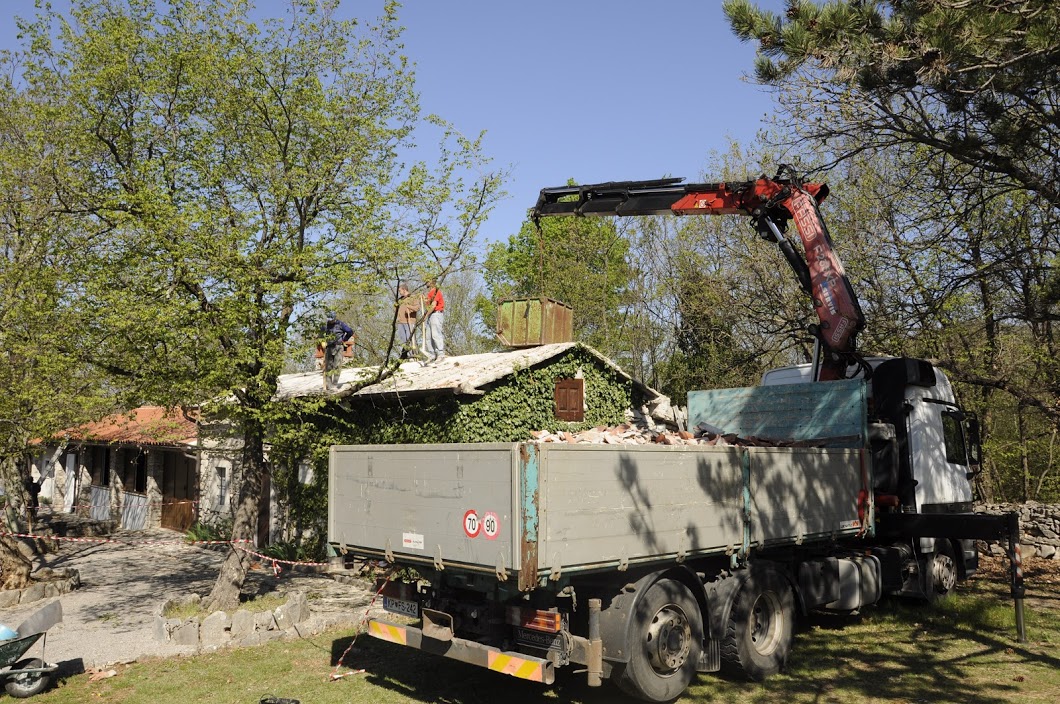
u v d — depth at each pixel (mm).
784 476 7266
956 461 10266
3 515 14797
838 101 9789
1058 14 7059
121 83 9969
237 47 10281
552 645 5656
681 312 23594
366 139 10633
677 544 5961
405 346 9914
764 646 7098
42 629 7188
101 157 10312
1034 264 11070
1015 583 8258
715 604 6566
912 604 9953
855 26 7805
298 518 16250
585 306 29703
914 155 12727
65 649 8391
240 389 9500
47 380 9766
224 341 9398
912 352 14102
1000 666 7211
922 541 9812
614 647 5637
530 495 4961
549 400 14844
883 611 9586
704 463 6324
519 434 14148
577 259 30469
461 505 5492
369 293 9625
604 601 5762
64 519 23234
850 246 15125
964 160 9547
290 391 15695
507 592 5500
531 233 33312
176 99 10375
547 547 4996
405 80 11141
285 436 9773
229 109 9992
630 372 29719
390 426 14281
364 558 6750
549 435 6969
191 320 8781
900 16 7793
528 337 16109
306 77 10594
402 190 9516
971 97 9008
